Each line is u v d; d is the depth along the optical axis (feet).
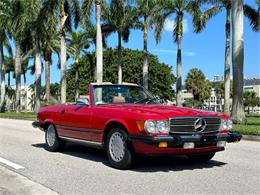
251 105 274.98
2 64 159.74
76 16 106.32
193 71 286.66
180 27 117.19
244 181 21.35
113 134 24.84
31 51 160.56
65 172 24.13
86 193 19.16
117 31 133.18
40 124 33.73
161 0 114.32
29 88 344.90
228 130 24.94
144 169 24.67
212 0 111.96
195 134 23.09
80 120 27.73
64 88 110.11
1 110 161.07
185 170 24.39
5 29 143.54
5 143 38.83
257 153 32.19
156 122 22.13
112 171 24.17
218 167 25.43
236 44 65.92
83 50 167.53
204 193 18.86
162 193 18.92
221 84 305.73
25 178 22.63
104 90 28.14
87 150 33.37
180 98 118.83
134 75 196.24
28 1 113.39
